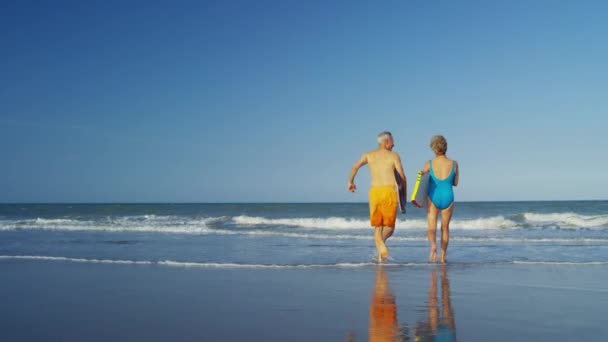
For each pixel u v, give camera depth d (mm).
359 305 3539
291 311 3350
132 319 3166
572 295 3883
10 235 13023
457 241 10086
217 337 2691
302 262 6469
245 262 6531
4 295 4109
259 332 2783
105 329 2910
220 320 3100
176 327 2934
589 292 4016
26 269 5824
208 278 5004
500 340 2555
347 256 7320
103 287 4488
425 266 5863
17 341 2684
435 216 6320
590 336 2631
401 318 3088
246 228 16922
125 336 2750
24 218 27578
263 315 3232
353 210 34656
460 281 4648
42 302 3787
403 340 2557
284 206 42844
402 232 13766
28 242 10359
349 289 4254
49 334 2816
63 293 4184
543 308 3379
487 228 16391
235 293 4105
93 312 3398
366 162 6289
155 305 3623
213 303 3678
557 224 17766
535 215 20969
